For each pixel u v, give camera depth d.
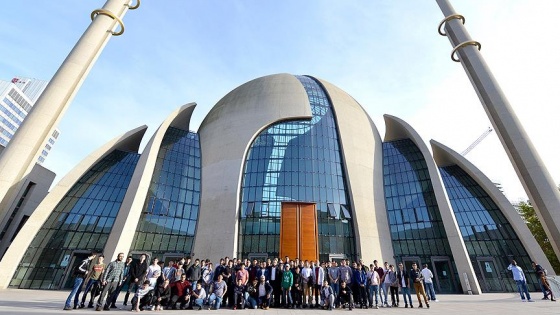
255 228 25.19
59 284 20.97
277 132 30.20
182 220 26.78
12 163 20.11
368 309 12.15
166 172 28.61
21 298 13.45
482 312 10.72
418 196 29.19
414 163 31.34
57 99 22.77
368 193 28.47
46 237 22.42
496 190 26.84
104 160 28.14
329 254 24.17
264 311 10.98
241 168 27.81
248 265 13.42
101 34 26.41
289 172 27.56
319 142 29.59
